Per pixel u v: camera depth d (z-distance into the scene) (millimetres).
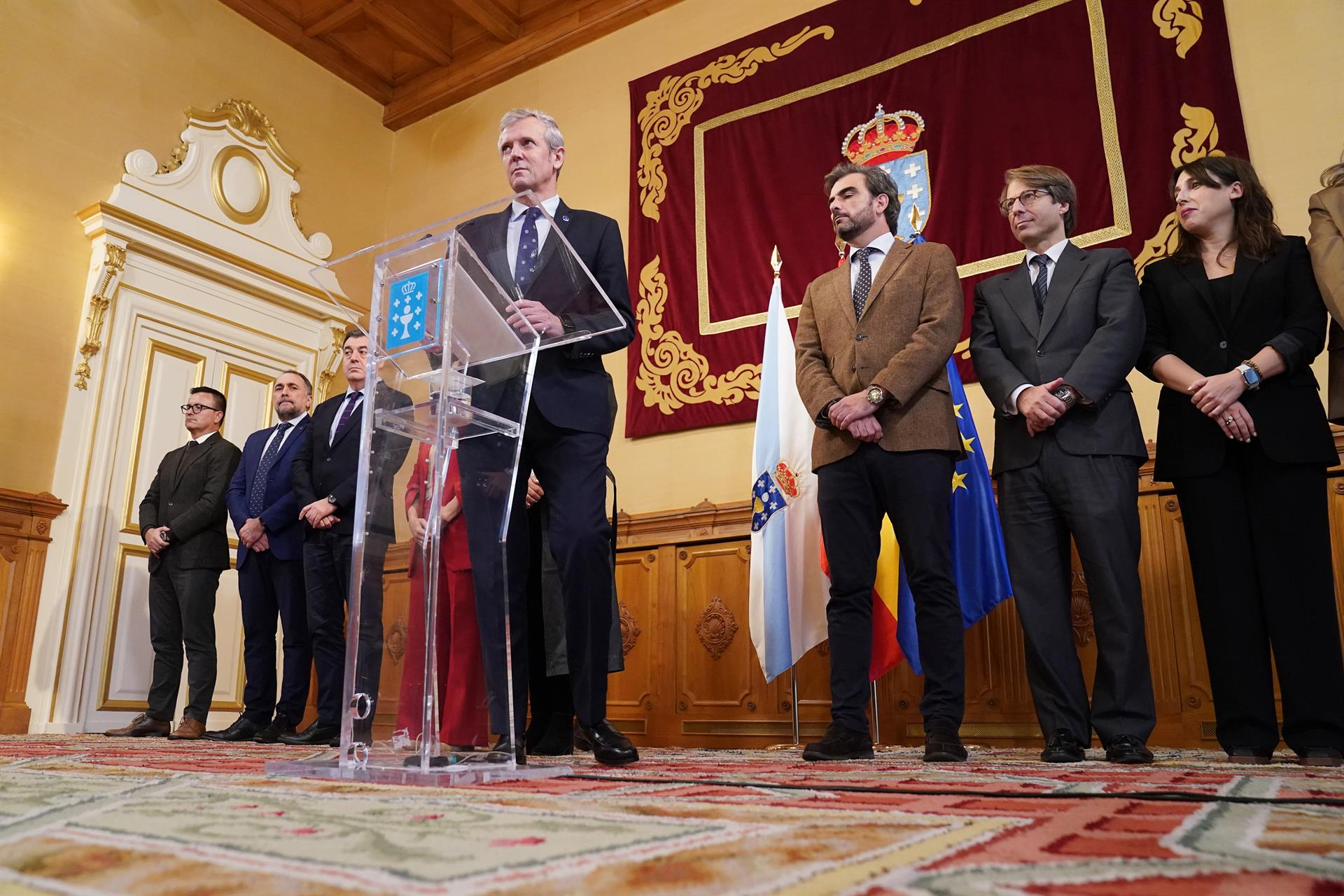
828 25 4980
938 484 2229
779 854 637
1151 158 3953
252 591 3824
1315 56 3742
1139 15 4121
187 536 3898
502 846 676
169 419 5133
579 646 1774
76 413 4742
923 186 4453
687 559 4352
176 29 5598
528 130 1956
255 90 5969
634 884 541
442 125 6539
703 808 923
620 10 5754
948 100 4504
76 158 4984
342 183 6352
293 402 4098
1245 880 549
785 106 4977
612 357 5188
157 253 5148
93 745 2781
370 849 663
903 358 2230
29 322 4656
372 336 1487
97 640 4664
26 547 4461
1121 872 573
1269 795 1062
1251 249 2176
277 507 3727
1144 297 2307
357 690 1384
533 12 6133
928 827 771
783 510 3678
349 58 6520
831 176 2578
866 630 2242
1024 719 3441
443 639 1393
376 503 1437
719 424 4688
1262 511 2000
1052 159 4172
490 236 1650
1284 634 1943
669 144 5301
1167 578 3342
